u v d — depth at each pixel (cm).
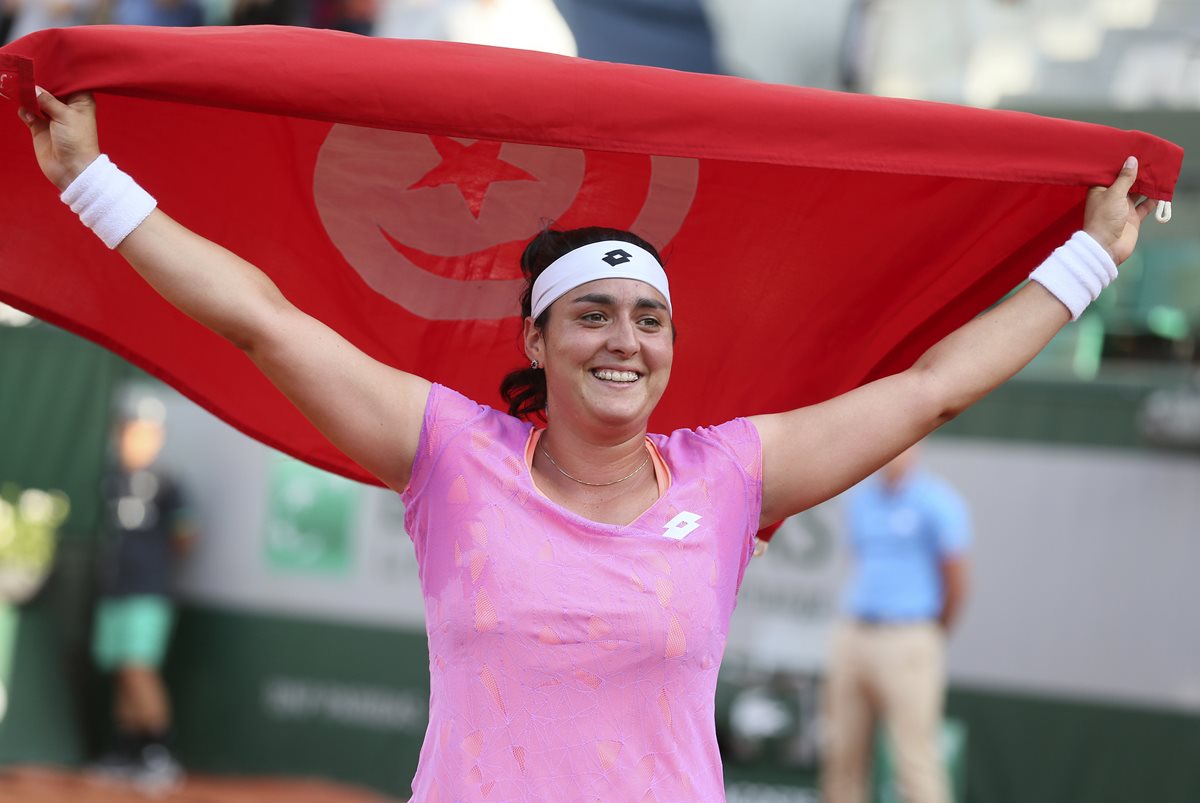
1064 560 2581
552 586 848
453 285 1103
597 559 858
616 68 905
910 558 2358
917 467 2594
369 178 1069
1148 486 2547
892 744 2348
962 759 2580
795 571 2706
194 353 1077
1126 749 2517
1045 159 942
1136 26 3017
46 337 3139
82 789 2892
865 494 2403
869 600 2372
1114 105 2730
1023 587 2600
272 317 889
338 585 2977
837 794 2405
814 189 1062
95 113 953
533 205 1090
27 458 3133
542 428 936
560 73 897
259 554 3025
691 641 855
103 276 1050
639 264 908
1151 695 2512
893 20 3106
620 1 3091
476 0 3209
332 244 1086
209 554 3052
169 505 3022
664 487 902
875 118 917
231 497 3048
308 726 2973
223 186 1059
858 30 3070
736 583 909
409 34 3262
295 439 1096
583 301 898
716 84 911
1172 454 2531
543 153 1072
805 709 2672
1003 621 2600
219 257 894
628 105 896
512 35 3177
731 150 907
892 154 923
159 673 3041
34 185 1023
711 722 878
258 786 2952
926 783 2317
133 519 3008
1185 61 2962
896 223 1065
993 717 2588
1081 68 3019
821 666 2672
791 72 3080
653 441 934
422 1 3259
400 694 2920
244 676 3008
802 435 934
